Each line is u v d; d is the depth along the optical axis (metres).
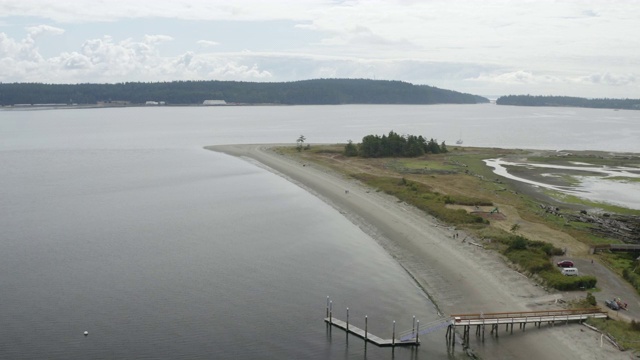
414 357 57.12
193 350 56.16
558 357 56.62
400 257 86.50
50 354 54.59
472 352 58.19
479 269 80.00
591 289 73.00
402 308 67.75
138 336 58.50
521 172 169.12
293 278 76.50
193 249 88.31
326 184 143.00
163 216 109.81
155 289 71.12
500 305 68.12
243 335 59.69
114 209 115.31
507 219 108.12
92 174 162.00
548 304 67.94
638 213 118.06
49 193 131.62
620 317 64.62
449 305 68.44
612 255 89.38
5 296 67.75
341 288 73.44
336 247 91.00
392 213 112.12
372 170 166.75
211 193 134.12
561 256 85.88
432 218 107.94
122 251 86.31
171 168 175.62
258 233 98.38
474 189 138.62
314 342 59.12
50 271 76.62
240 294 70.38
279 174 162.62
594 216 114.88
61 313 63.38
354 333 60.94
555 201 129.12
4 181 148.00
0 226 99.69
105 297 68.12
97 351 55.34
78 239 92.25
